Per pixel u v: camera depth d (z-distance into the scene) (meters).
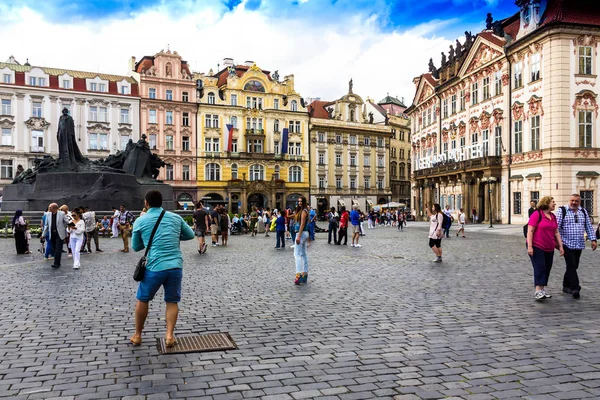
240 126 88.00
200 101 85.31
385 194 101.44
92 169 36.16
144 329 8.51
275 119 90.75
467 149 56.84
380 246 26.34
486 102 52.88
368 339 7.87
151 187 37.38
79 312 9.77
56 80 75.19
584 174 41.91
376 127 100.38
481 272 15.52
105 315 9.52
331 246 26.41
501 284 13.12
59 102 75.06
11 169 72.44
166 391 5.73
